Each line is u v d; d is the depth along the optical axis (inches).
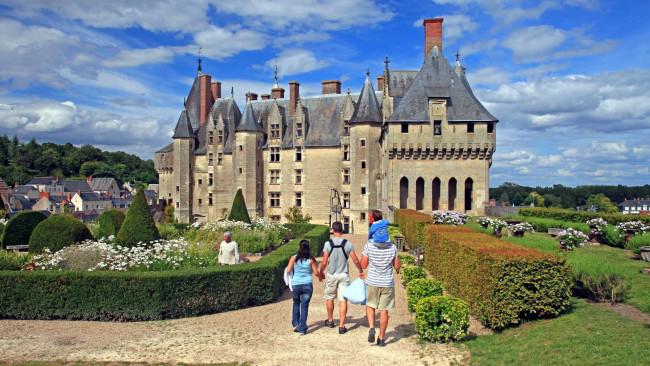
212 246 778.2
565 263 443.8
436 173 1643.7
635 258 701.9
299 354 384.8
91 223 1402.6
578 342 353.4
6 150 5940.0
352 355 378.6
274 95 2544.3
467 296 496.4
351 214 2086.6
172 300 525.7
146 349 410.0
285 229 1321.4
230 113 2514.8
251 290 579.2
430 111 1633.9
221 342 425.4
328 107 2347.4
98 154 6732.3
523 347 364.5
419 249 847.7
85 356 393.1
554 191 5452.8
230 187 2418.8
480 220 1067.3
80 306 524.7
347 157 2196.1
